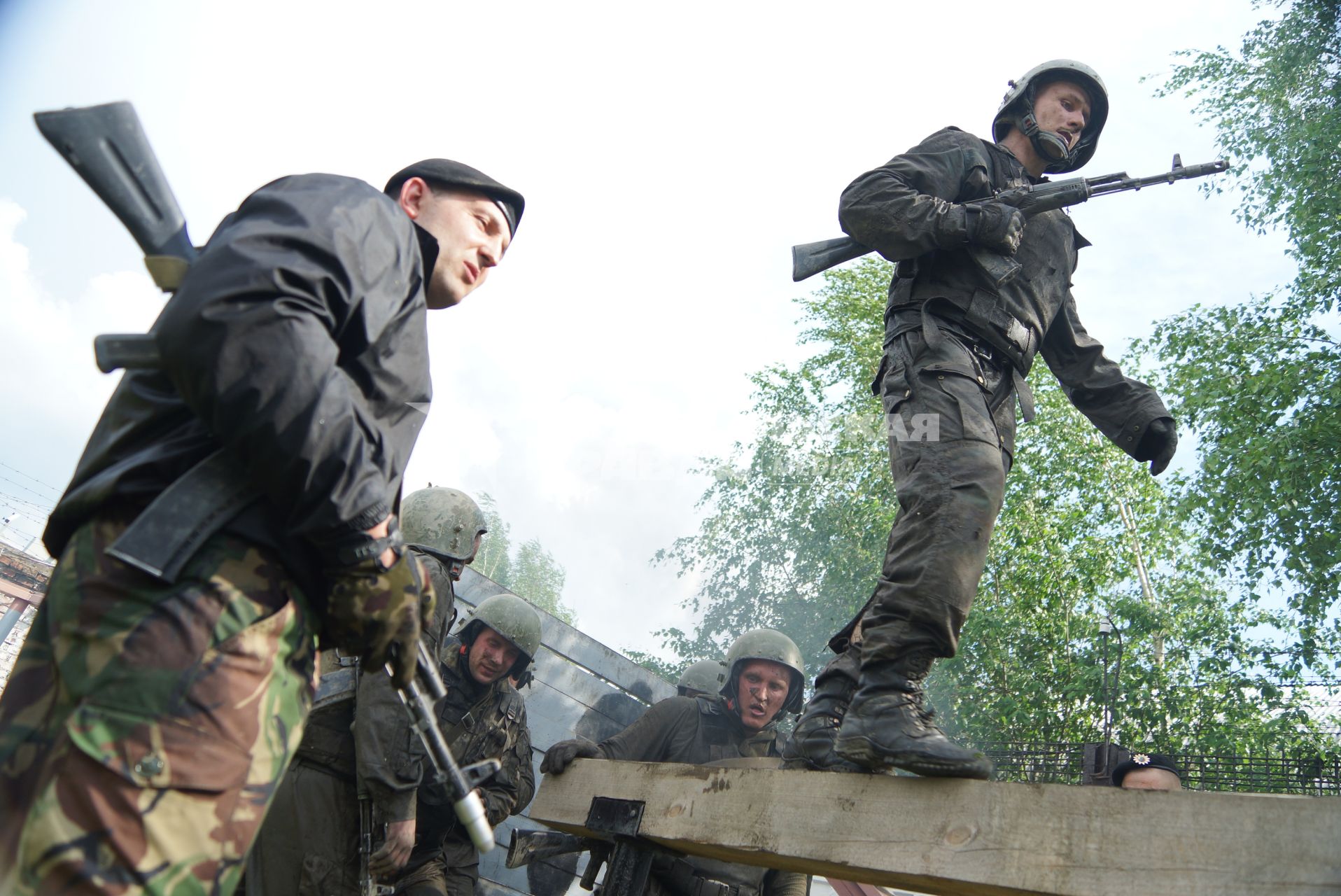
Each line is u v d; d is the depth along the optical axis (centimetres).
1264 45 1855
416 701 190
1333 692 1638
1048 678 1866
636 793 346
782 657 538
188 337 156
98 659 153
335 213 177
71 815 144
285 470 159
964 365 303
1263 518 1597
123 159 178
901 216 312
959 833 242
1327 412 1563
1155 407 356
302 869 389
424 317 199
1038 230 339
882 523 2172
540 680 747
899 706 269
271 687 164
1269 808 197
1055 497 2030
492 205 237
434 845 453
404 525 488
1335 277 1661
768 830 285
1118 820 216
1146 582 2034
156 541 157
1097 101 361
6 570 2438
